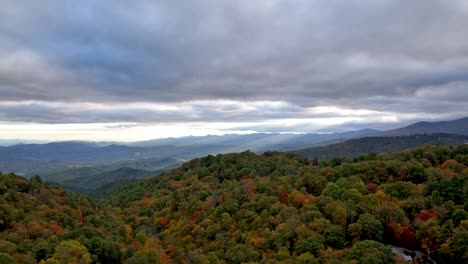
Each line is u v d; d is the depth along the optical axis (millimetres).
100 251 79125
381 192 87938
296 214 86625
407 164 99500
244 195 107438
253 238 82250
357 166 107375
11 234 79062
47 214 95750
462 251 64750
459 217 73062
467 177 87062
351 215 78750
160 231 109812
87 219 105625
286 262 69375
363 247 66812
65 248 73312
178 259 82312
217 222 96500
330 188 94062
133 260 75000
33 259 69062
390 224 75938
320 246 71375
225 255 79688
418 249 73438
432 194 83375
